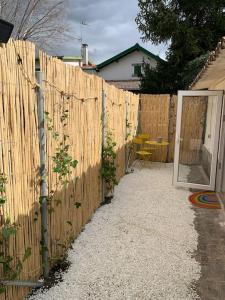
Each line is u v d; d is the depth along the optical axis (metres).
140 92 12.78
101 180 4.26
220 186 5.17
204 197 4.92
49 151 2.40
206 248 3.10
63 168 2.57
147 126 8.20
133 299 2.25
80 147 3.19
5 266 1.84
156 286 2.42
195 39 10.70
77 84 2.97
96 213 3.98
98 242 3.14
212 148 5.30
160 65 12.01
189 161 5.93
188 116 5.68
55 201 2.56
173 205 4.47
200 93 5.24
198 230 3.58
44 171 2.29
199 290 2.38
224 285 2.45
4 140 1.79
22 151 2.01
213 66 3.86
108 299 2.25
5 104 1.78
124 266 2.70
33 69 2.06
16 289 2.08
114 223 3.67
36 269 2.32
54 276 2.51
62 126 2.63
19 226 2.01
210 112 5.84
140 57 16.12
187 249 3.06
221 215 4.11
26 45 1.95
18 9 9.10
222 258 2.89
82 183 3.35
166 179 6.08
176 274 2.60
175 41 10.97
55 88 2.44
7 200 1.85
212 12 10.83
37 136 2.19
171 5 11.23
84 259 2.80
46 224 2.39
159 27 10.73
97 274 2.56
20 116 1.95
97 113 3.80
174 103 7.91
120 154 5.72
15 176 1.94
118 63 16.53
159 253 2.95
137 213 4.05
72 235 3.08
